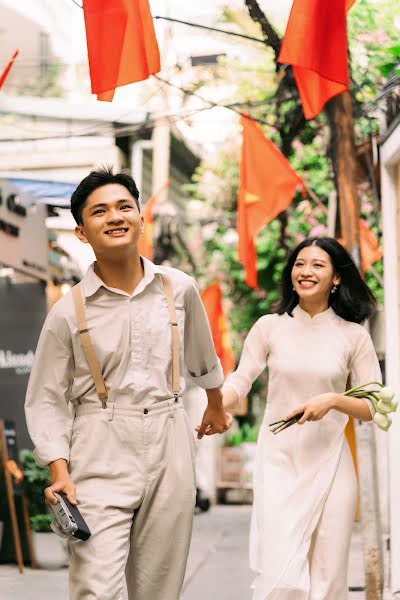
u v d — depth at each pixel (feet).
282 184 37.22
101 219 14.10
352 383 18.56
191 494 14.33
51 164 68.69
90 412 14.23
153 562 14.25
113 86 23.03
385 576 28.63
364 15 36.01
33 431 14.19
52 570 34.17
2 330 45.47
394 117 28.89
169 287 14.56
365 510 23.89
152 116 59.72
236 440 108.68
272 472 17.60
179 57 42.75
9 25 76.95
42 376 14.33
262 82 49.85
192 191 89.76
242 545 45.11
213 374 15.90
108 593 13.42
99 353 14.11
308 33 22.58
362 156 41.88
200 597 28.37
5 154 68.54
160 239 78.18
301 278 18.21
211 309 63.82
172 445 14.25
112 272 14.34
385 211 30.99
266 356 18.60
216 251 81.41
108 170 14.44
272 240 66.39
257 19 32.81
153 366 14.25
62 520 13.47
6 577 32.19
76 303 14.20
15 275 48.19
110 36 23.02
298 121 40.01
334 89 25.84
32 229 42.01
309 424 17.52
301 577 16.70
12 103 68.64
